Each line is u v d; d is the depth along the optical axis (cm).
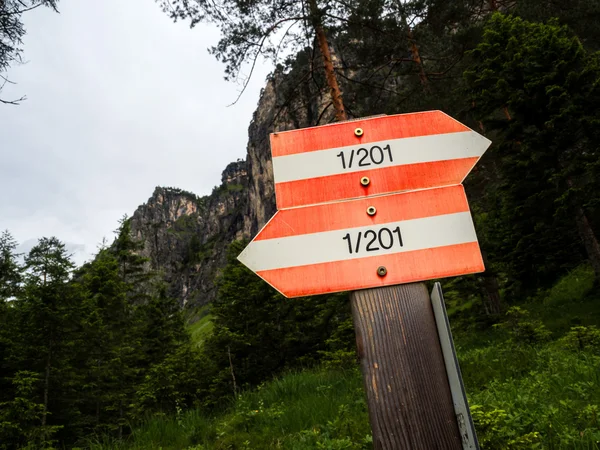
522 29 1187
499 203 1806
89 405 1585
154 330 2688
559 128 1004
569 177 1022
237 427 552
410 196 170
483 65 1193
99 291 2325
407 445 132
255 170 13838
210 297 12062
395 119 184
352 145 180
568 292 1380
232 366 1570
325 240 166
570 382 471
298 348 1691
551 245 1733
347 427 438
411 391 138
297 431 482
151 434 575
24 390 1191
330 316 1644
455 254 160
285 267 163
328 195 173
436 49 1630
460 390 128
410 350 145
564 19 1661
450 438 131
